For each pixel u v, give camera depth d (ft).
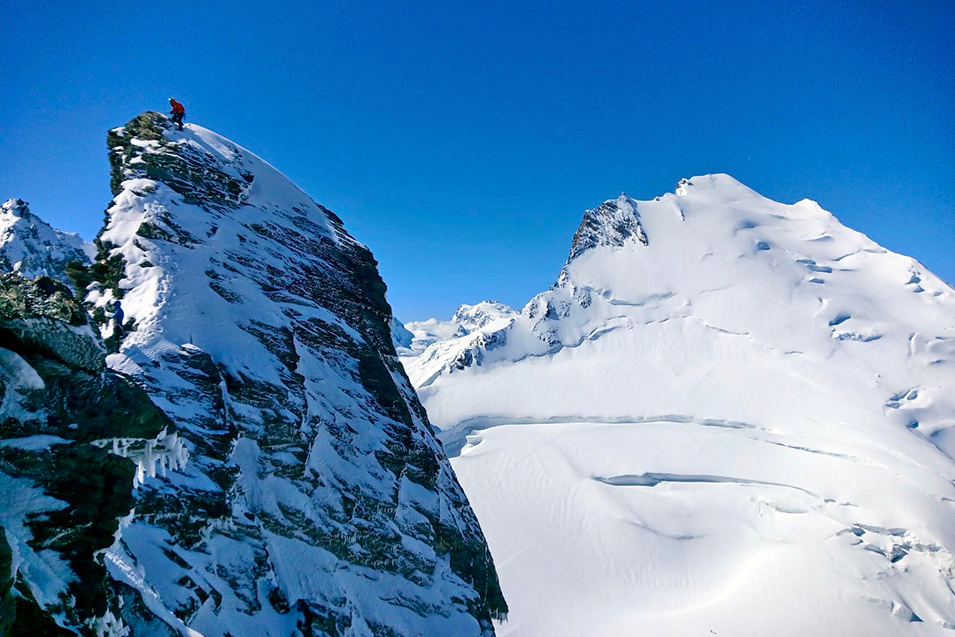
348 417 93.81
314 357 95.35
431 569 92.84
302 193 132.87
